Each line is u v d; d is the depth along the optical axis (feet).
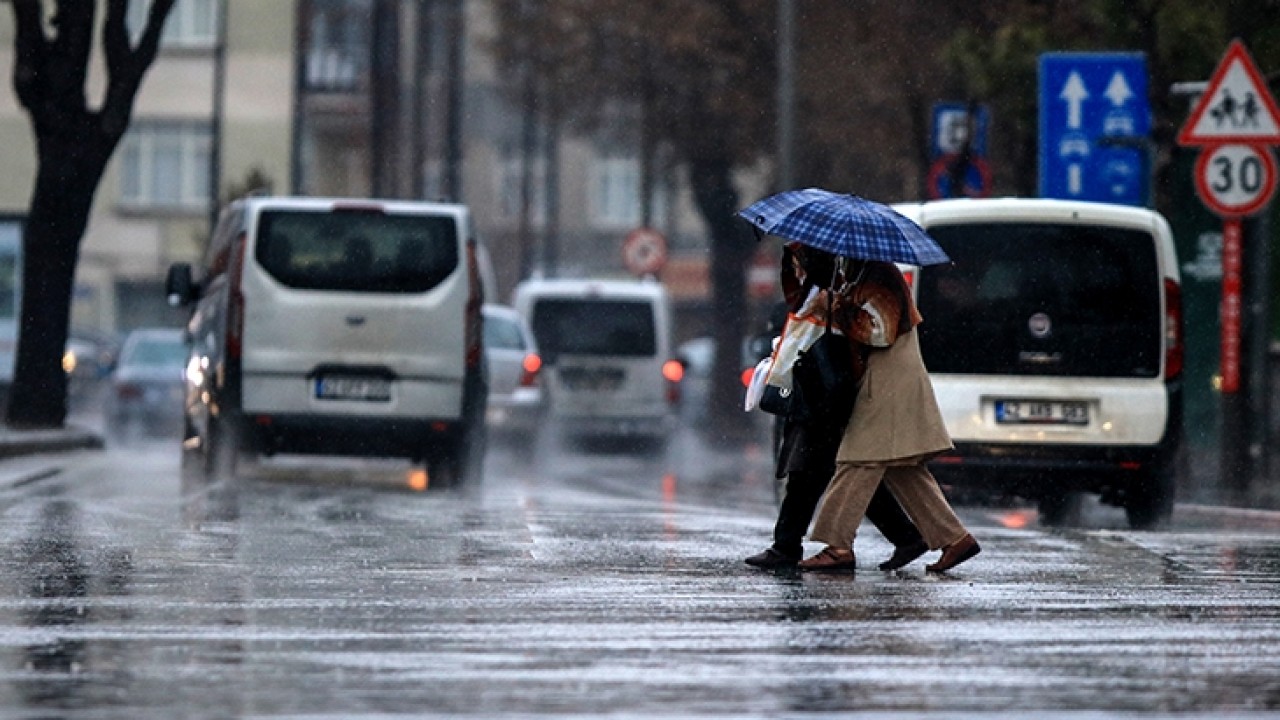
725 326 396.57
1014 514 160.25
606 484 208.44
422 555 104.06
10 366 402.93
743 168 396.37
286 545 108.88
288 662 68.54
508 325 278.46
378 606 83.41
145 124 515.09
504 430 272.92
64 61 239.09
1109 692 63.52
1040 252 137.49
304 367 173.37
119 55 239.50
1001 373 136.98
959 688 63.98
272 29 506.89
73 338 492.95
